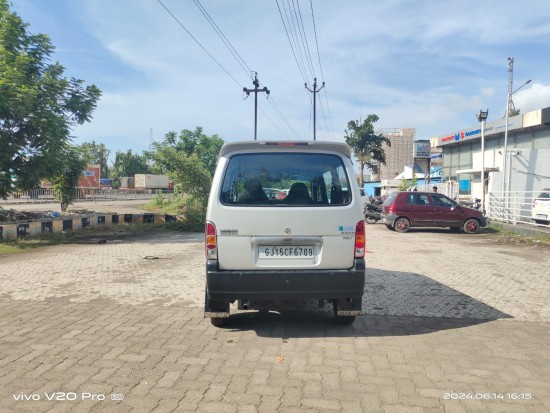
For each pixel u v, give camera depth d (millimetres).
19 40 13984
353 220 4656
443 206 17266
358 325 5266
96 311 5824
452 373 3918
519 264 9719
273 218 4570
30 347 4488
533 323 5418
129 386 3625
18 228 13508
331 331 5039
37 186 14758
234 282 4527
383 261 9992
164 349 4449
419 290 7094
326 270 4617
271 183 4703
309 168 4754
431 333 4996
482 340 4773
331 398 3443
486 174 23391
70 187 19641
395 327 5199
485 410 3285
